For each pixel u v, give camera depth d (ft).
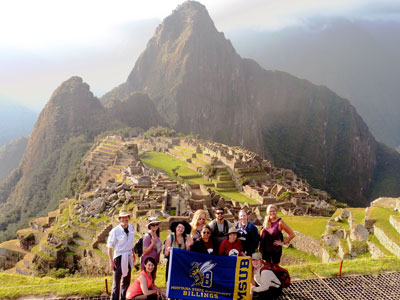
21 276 54.49
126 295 39.19
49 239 138.21
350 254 87.97
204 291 40.16
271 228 43.47
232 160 343.05
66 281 52.29
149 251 40.60
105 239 127.13
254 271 42.34
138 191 147.84
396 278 49.06
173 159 431.02
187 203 135.64
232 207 180.86
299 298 43.88
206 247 41.27
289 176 353.92
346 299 43.98
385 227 87.35
